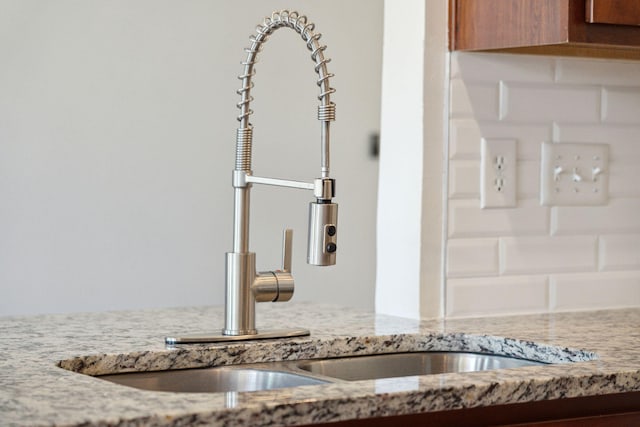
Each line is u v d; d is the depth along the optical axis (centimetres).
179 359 185
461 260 237
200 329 212
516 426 162
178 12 487
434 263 234
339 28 530
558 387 158
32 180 460
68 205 468
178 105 490
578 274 252
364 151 542
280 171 517
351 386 148
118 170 478
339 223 537
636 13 209
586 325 226
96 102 471
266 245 515
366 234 546
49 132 462
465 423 158
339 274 540
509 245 242
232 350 190
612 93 255
